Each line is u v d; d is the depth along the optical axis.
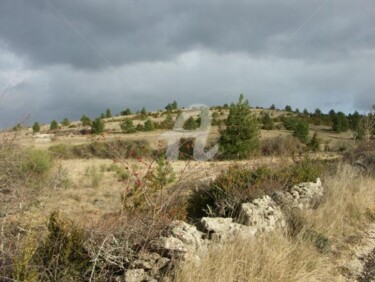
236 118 24.20
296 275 4.68
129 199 5.36
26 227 4.40
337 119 72.38
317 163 10.50
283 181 7.98
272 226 5.89
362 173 10.62
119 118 87.31
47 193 5.26
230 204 6.83
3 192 4.65
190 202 7.66
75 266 3.88
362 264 5.58
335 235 6.48
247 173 8.03
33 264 3.79
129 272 3.97
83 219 4.80
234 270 4.45
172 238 4.26
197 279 4.04
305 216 6.54
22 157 5.38
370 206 8.05
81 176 13.55
